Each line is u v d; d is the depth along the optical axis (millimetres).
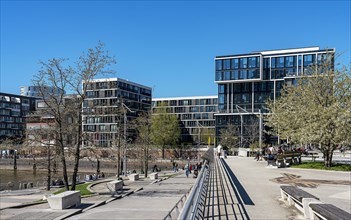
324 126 27500
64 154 23875
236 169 27750
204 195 10344
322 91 30531
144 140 55250
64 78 24031
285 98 34875
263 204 12445
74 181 23625
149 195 22359
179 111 134625
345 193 15898
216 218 9727
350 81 29734
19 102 146750
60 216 14562
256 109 96188
